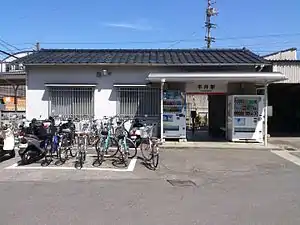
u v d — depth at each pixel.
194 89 17.20
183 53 19.42
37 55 18.08
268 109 18.19
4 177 9.37
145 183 8.84
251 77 14.66
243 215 6.15
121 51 19.80
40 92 16.84
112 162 11.51
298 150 14.97
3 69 26.73
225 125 18.89
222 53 19.30
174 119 16.28
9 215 6.06
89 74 16.80
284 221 5.82
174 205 6.79
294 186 8.59
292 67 18.48
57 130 12.16
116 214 6.16
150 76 14.98
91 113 16.77
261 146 15.33
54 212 6.25
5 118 18.42
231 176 9.85
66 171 10.16
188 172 10.36
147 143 11.88
